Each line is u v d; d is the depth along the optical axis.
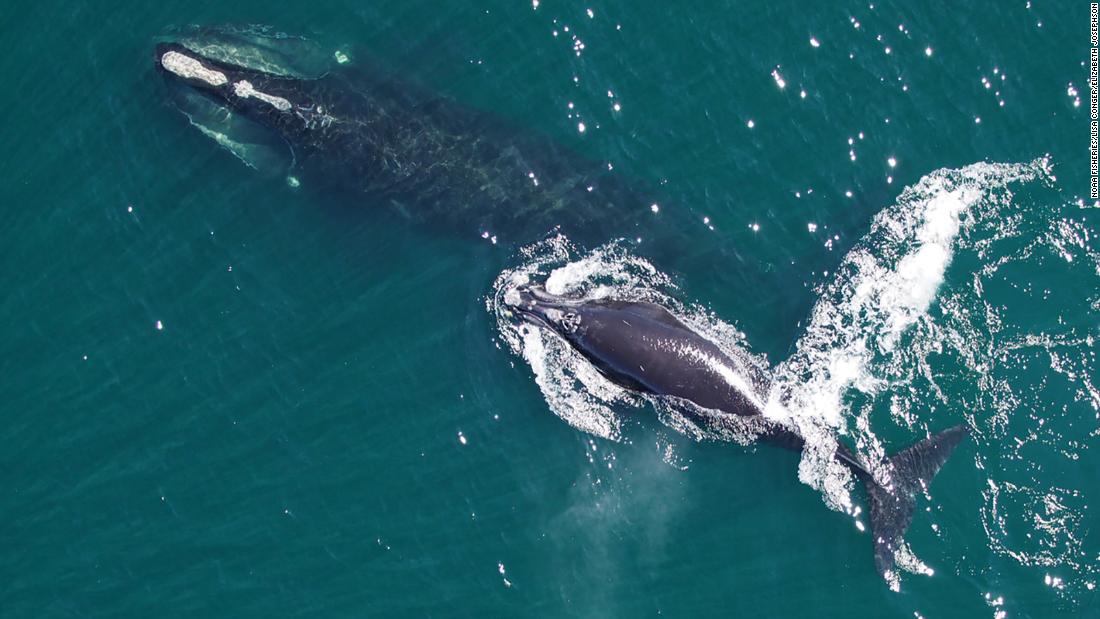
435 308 32.03
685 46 33.34
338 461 31.09
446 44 33.94
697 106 32.78
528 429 30.70
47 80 34.81
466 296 31.94
